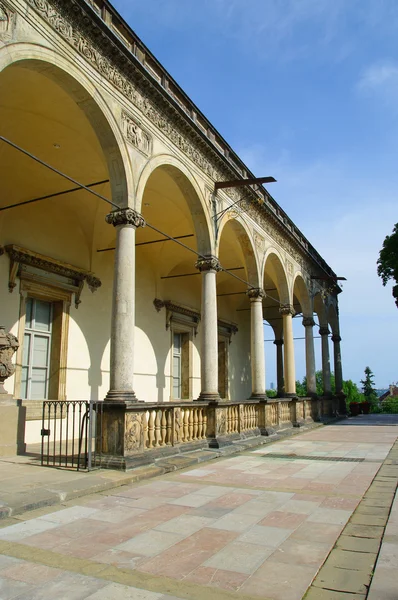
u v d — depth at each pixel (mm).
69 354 15898
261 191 20766
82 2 10062
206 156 15766
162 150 13164
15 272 13883
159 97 12852
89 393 16625
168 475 9812
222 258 24406
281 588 4238
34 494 7281
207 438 14062
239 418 16031
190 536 5691
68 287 15984
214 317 15164
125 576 4500
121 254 11141
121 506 7117
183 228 19375
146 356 20703
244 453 13531
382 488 8469
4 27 8500
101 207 16344
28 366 14750
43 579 4422
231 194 17719
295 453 13461
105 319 17734
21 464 9867
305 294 27906
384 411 63062
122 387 10516
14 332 13875
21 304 14203
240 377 31828
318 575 4559
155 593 4129
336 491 8211
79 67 10250
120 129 11406
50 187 14781
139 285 20703
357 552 5184
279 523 6246
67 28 9992
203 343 14992
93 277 17047
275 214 22078
